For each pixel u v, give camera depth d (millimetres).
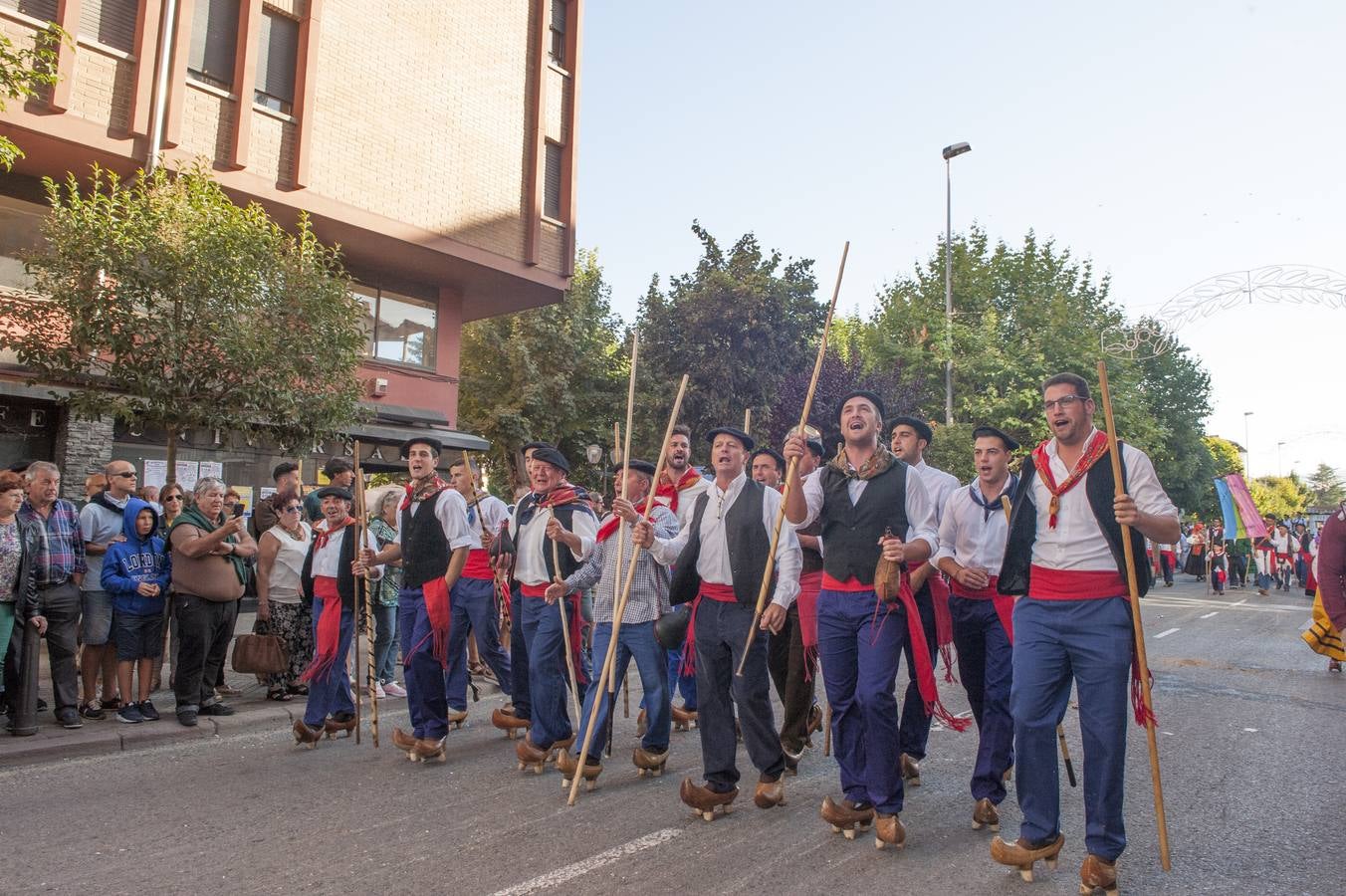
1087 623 3877
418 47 16281
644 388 26156
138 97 12547
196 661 6910
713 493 5043
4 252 12766
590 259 28422
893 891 3857
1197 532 30328
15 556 6203
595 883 3924
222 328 8945
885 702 4367
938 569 4977
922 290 31500
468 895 3799
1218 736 6828
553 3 19250
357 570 6270
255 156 14031
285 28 14633
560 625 5840
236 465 14844
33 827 4711
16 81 8289
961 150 25938
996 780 4703
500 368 26359
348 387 10359
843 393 18516
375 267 17266
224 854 4305
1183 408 43469
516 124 17984
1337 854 4312
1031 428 26812
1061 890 3881
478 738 6785
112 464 7332
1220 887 3914
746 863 4168
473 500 7902
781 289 24031
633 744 6617
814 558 5848
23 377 12297
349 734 6910
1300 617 16750
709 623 4906
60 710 6621
